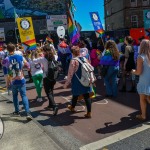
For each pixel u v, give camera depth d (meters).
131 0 28.23
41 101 6.16
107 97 6.08
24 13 34.06
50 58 5.06
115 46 5.82
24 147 3.81
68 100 6.12
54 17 19.05
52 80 5.11
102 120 4.70
